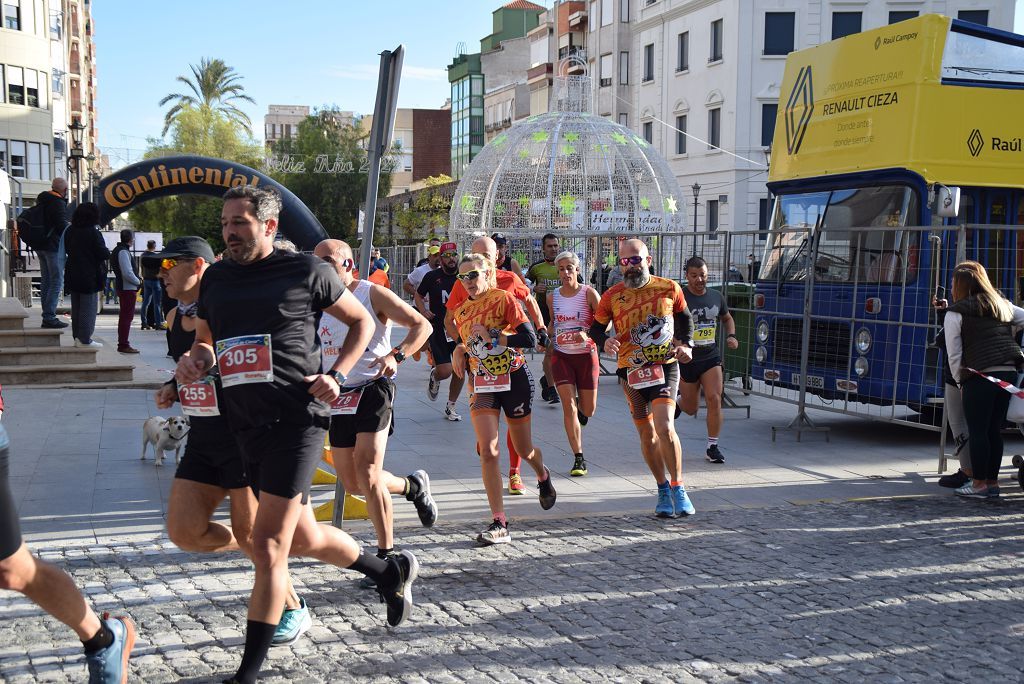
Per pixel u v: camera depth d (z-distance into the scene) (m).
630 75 49.22
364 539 6.06
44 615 4.65
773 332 11.28
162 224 62.41
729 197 41.12
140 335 20.33
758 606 5.02
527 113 66.94
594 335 6.92
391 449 9.14
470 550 5.93
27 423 9.65
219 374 3.82
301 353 3.78
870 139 10.48
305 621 4.45
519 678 4.09
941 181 9.86
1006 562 5.86
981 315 7.36
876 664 4.30
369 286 5.12
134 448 8.61
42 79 50.03
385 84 5.96
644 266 6.68
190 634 4.49
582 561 5.75
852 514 6.98
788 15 40.03
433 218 45.12
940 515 6.99
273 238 3.88
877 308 10.03
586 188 25.03
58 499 6.85
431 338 10.76
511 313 6.27
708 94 42.28
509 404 6.37
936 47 9.84
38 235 13.76
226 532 4.14
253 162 66.81
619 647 4.45
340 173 61.12
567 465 8.55
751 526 6.61
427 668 4.18
